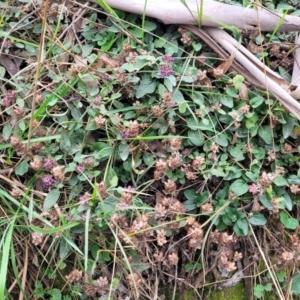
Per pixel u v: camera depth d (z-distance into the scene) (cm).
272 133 49
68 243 45
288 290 49
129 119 50
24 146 47
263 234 51
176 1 52
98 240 47
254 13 51
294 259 49
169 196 50
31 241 48
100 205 46
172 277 49
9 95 49
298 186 50
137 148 49
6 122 50
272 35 52
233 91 51
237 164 50
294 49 53
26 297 47
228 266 47
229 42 52
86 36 53
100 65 51
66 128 49
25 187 48
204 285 49
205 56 52
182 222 47
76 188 48
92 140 50
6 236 44
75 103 50
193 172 49
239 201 49
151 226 47
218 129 51
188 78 50
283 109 50
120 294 48
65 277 48
